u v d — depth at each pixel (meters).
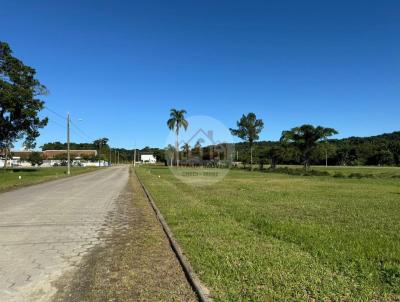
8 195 19.36
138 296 5.01
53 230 9.61
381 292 4.81
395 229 8.96
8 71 48.72
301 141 45.62
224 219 10.66
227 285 5.13
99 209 13.87
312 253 6.70
